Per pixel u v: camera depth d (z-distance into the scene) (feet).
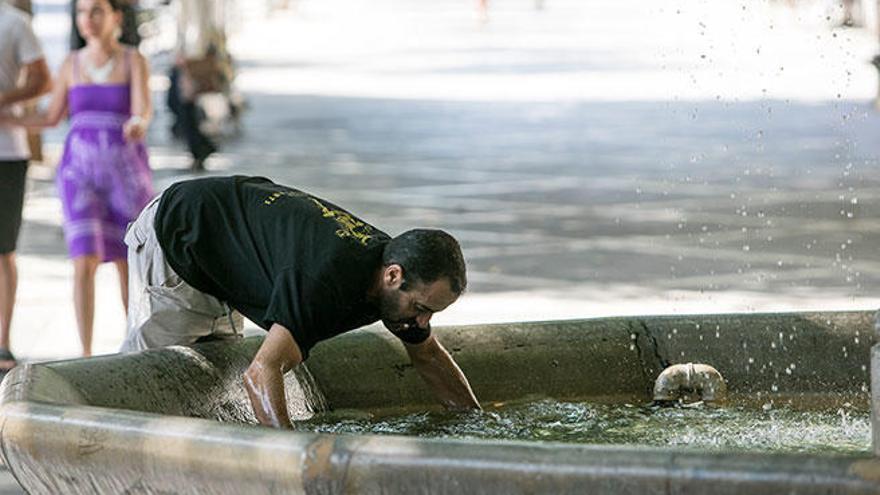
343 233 25.66
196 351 28.22
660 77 169.99
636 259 68.03
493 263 67.62
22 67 50.90
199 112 98.89
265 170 100.42
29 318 56.24
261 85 171.01
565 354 31.40
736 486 17.51
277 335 25.31
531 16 290.76
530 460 18.38
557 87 163.12
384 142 118.52
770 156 104.37
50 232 76.54
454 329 31.22
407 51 218.18
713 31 202.18
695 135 118.83
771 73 165.48
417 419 29.14
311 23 278.26
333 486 19.25
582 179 96.12
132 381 26.43
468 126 129.49
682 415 29.22
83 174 47.85
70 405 22.40
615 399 31.14
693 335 31.63
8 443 22.44
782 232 74.79
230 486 20.12
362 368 30.53
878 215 79.00
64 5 244.22
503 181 95.50
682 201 85.97
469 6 327.88
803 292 59.62
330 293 25.25
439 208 84.17
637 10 299.99
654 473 17.83
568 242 73.00
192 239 27.73
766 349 31.40
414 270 24.79
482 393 30.94
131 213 48.03
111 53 48.75
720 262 67.00
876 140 110.83
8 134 48.67
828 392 31.12
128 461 21.09
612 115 135.64
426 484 18.81
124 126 48.16
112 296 60.49
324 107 146.82
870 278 62.39
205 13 116.88
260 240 26.89
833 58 171.22
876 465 17.15
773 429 27.81
